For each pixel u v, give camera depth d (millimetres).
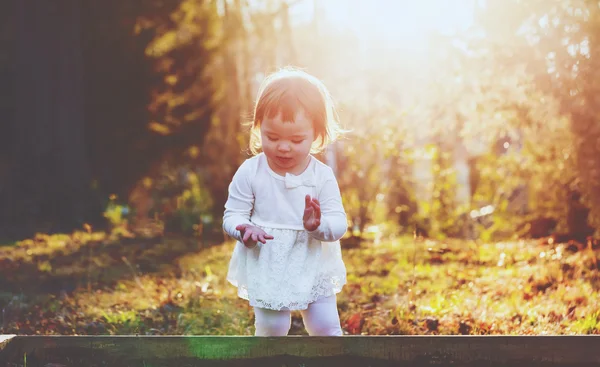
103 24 15266
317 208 3207
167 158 16516
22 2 14570
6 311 5641
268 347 3143
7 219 13734
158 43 15773
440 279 7129
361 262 9000
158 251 9812
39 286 7117
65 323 5156
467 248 10266
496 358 3088
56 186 14305
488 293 5977
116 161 15859
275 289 3389
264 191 3480
